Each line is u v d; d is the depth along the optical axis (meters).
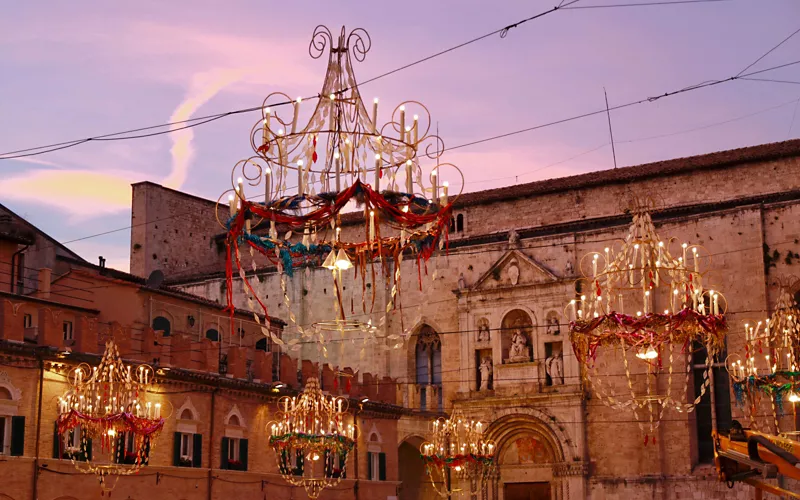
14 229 57.50
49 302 50.59
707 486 64.25
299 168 25.75
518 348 70.62
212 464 52.69
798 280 63.69
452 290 73.44
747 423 63.38
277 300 77.06
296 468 57.84
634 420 66.81
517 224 73.81
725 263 65.75
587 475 67.50
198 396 52.47
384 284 75.38
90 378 44.09
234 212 26.09
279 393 57.81
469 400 71.31
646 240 31.80
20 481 43.62
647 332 32.12
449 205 26.42
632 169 72.00
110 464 46.59
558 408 68.56
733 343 64.81
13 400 44.03
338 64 26.39
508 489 70.38
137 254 77.75
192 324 62.09
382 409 65.19
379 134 25.75
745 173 67.88
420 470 74.06
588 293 68.31
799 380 38.53
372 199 25.06
